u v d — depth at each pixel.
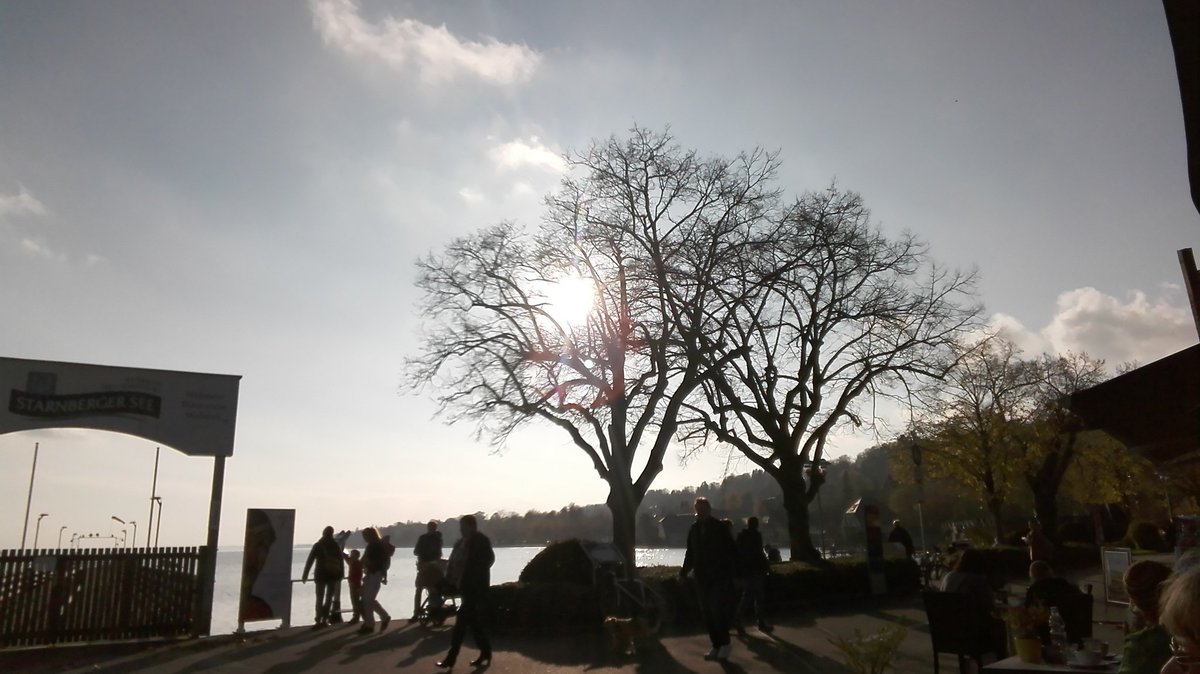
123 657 13.92
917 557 29.62
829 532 67.00
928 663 12.16
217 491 16.81
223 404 17.30
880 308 27.12
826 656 13.12
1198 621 3.16
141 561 15.57
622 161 23.48
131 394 16.59
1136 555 29.52
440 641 15.33
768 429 27.11
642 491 22.16
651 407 22.02
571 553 18.02
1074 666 6.90
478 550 12.99
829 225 25.36
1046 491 36.12
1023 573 28.02
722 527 13.25
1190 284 8.27
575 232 23.36
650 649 14.03
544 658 13.34
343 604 24.67
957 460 37.66
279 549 17.28
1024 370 37.88
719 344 22.31
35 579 14.56
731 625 16.52
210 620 16.06
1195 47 6.56
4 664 13.28
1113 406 7.31
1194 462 8.15
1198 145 7.07
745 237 23.09
